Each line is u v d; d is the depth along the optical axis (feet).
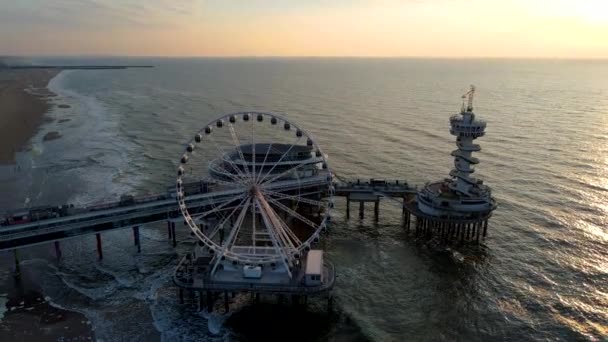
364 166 418.51
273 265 217.97
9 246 232.32
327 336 195.31
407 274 244.01
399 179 381.40
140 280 236.63
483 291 227.20
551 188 356.38
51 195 347.15
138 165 431.43
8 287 227.81
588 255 257.14
